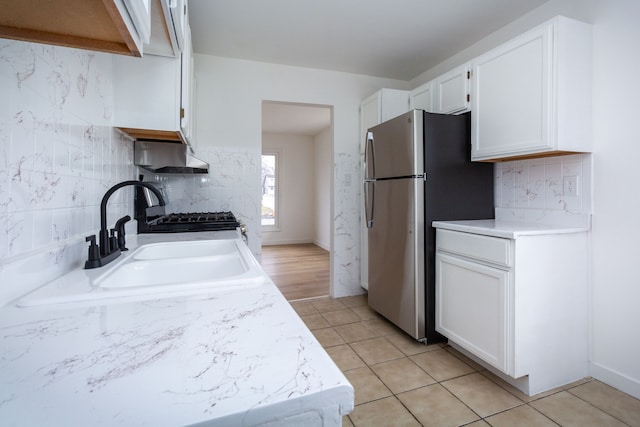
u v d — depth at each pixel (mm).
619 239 1698
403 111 3012
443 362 2021
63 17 538
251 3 2125
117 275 1018
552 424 1454
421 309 2250
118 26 559
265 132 6809
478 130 2180
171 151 2025
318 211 6852
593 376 1822
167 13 1022
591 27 1788
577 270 1799
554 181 2002
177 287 765
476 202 2365
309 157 7152
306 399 379
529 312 1665
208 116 2877
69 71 990
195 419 340
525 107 1845
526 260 1658
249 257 1148
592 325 1825
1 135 676
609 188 1733
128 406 354
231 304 685
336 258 3344
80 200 1083
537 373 1690
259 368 431
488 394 1689
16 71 726
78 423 328
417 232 2227
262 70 3037
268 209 6984
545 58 1729
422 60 3023
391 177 2480
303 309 3004
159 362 446
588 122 1777
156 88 1454
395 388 1748
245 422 353
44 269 822
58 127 920
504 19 2320
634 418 1486
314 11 2223
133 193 1942
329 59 2996
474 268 1879
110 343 504
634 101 1627
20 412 341
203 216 2455
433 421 1489
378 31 2488
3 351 475
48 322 587
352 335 2432
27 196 765
